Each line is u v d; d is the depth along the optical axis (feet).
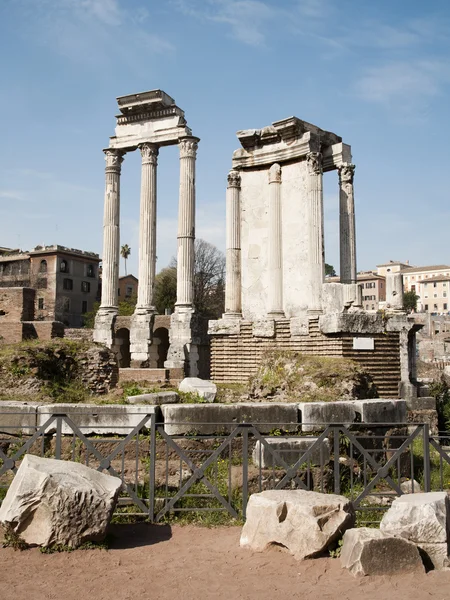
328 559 26.37
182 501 34.53
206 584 24.09
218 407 39.19
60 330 119.03
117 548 28.12
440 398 97.76
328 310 73.61
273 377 59.93
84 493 27.61
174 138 162.09
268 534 27.50
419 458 51.01
